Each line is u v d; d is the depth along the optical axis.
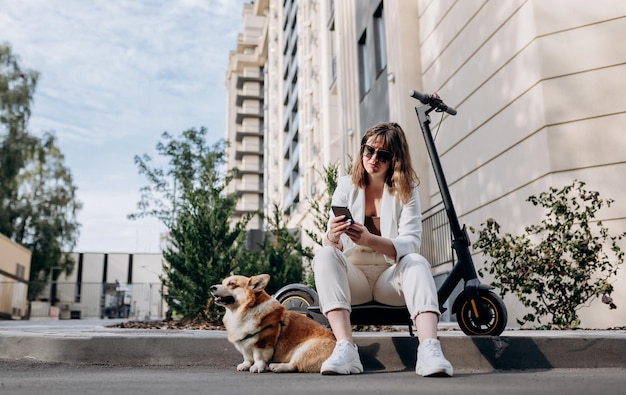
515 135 7.32
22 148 26.64
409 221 3.06
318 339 2.92
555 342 3.28
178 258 7.61
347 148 13.85
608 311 6.07
